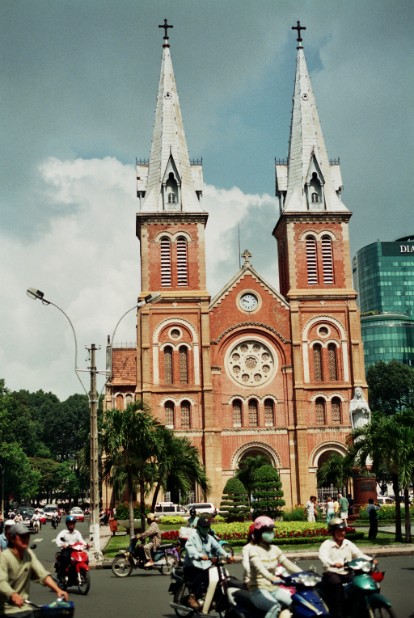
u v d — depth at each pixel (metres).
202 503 68.00
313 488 74.31
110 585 27.56
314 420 75.81
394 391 137.88
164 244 78.75
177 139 82.06
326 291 78.25
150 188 80.56
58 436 171.50
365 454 42.72
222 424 75.50
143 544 31.36
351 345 77.44
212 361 76.62
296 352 76.69
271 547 16.53
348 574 16.80
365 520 58.00
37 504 158.75
